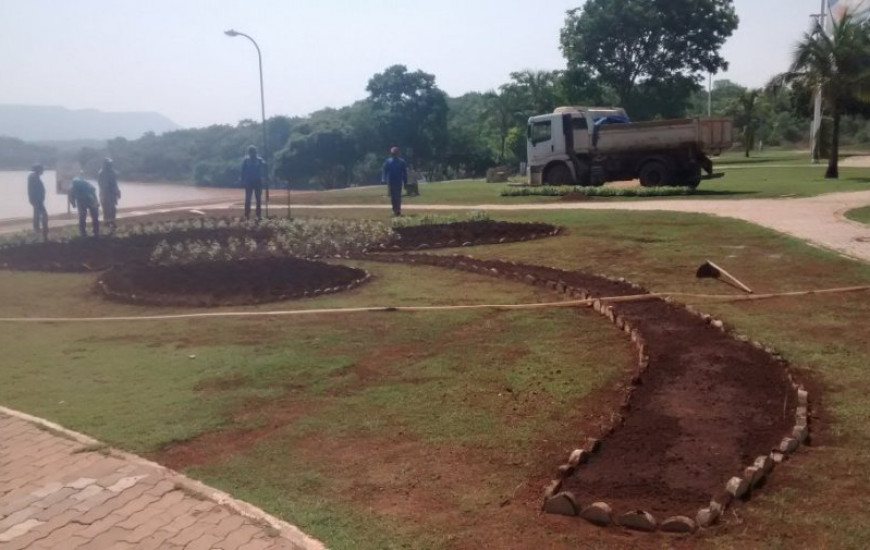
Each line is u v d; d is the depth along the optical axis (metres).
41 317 10.18
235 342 8.40
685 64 55.22
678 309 8.89
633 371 6.80
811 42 29.14
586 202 22.95
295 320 9.38
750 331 7.92
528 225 16.97
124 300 10.99
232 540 4.20
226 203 31.92
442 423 5.77
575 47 55.16
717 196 22.83
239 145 75.12
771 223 15.73
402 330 8.69
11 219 26.41
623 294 9.91
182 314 9.92
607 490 4.48
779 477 4.59
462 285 11.25
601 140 26.66
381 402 6.30
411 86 66.38
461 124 77.12
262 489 4.80
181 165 74.94
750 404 5.80
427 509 4.44
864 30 28.84
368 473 4.96
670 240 14.39
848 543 3.87
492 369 7.06
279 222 19.08
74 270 14.10
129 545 4.23
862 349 7.16
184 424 5.95
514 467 4.96
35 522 4.55
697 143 24.75
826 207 18.78
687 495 4.38
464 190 32.47
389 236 16.19
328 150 63.62
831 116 33.69
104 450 5.49
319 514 4.42
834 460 4.83
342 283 11.47
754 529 4.02
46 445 5.64
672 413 5.65
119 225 21.70
